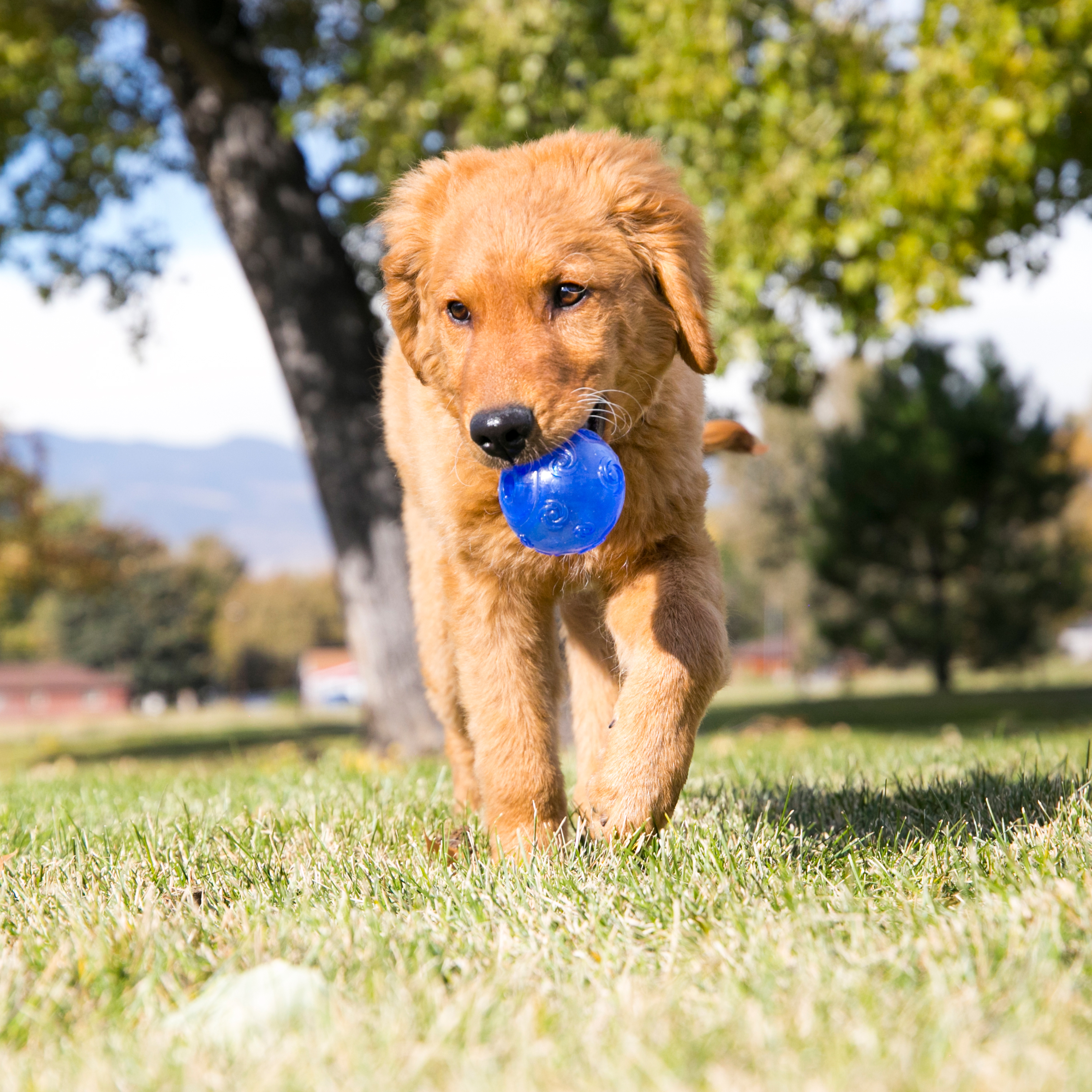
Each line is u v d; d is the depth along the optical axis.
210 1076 1.53
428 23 9.12
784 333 9.13
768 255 8.22
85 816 4.03
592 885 2.40
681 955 2.00
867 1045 1.52
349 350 9.29
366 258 10.25
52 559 29.31
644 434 2.90
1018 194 8.69
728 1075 1.45
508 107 8.49
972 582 24.77
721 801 3.70
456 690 3.82
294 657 85.12
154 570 79.00
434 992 1.83
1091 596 26.33
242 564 88.81
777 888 2.33
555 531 2.60
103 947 2.10
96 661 77.81
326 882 2.61
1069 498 24.55
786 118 8.21
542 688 3.03
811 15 8.38
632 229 2.87
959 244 8.29
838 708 17.28
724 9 8.01
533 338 2.64
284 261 9.22
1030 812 3.08
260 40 10.61
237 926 2.26
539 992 1.85
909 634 24.97
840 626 26.00
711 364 2.83
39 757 19.41
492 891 2.45
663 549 2.99
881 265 8.15
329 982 1.93
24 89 10.08
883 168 7.97
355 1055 1.56
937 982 1.73
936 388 24.12
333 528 9.34
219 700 82.94
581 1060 1.56
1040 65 7.66
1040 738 5.00
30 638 79.75
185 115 9.38
